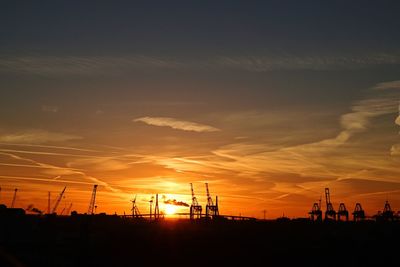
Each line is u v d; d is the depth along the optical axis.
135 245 173.50
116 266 139.00
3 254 148.25
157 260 150.62
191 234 188.75
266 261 149.75
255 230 198.75
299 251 162.25
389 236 183.38
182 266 143.38
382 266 140.75
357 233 192.62
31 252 156.62
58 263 138.50
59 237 193.00
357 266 141.25
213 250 165.00
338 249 164.50
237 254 158.75
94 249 166.88
